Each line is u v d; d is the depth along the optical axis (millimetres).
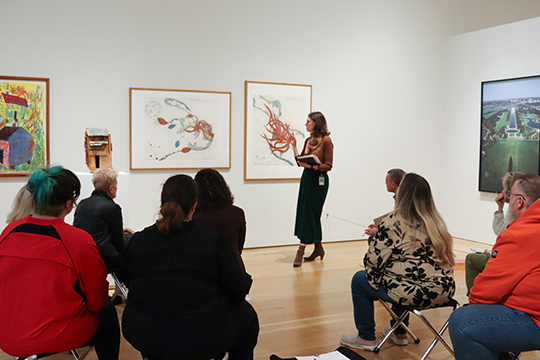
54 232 1999
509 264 2041
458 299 4094
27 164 5121
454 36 7051
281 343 3166
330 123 6516
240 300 2150
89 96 5352
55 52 5188
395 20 6809
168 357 1953
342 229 6707
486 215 6645
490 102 6531
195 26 5730
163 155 5688
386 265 2816
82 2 5250
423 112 7117
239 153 6059
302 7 6234
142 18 5496
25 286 1951
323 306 3928
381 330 3410
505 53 6316
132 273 2008
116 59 5426
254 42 6020
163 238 2004
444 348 3088
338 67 6504
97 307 2160
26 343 1949
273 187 6254
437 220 2744
